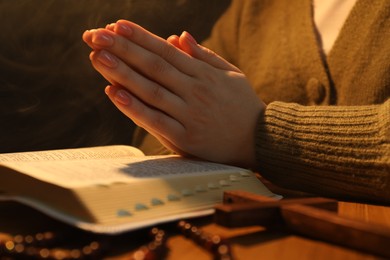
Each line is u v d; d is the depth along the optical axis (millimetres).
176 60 758
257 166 779
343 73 968
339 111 748
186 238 579
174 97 758
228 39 1170
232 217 578
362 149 715
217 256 537
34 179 604
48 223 605
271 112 770
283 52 1046
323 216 569
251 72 1112
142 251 537
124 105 752
